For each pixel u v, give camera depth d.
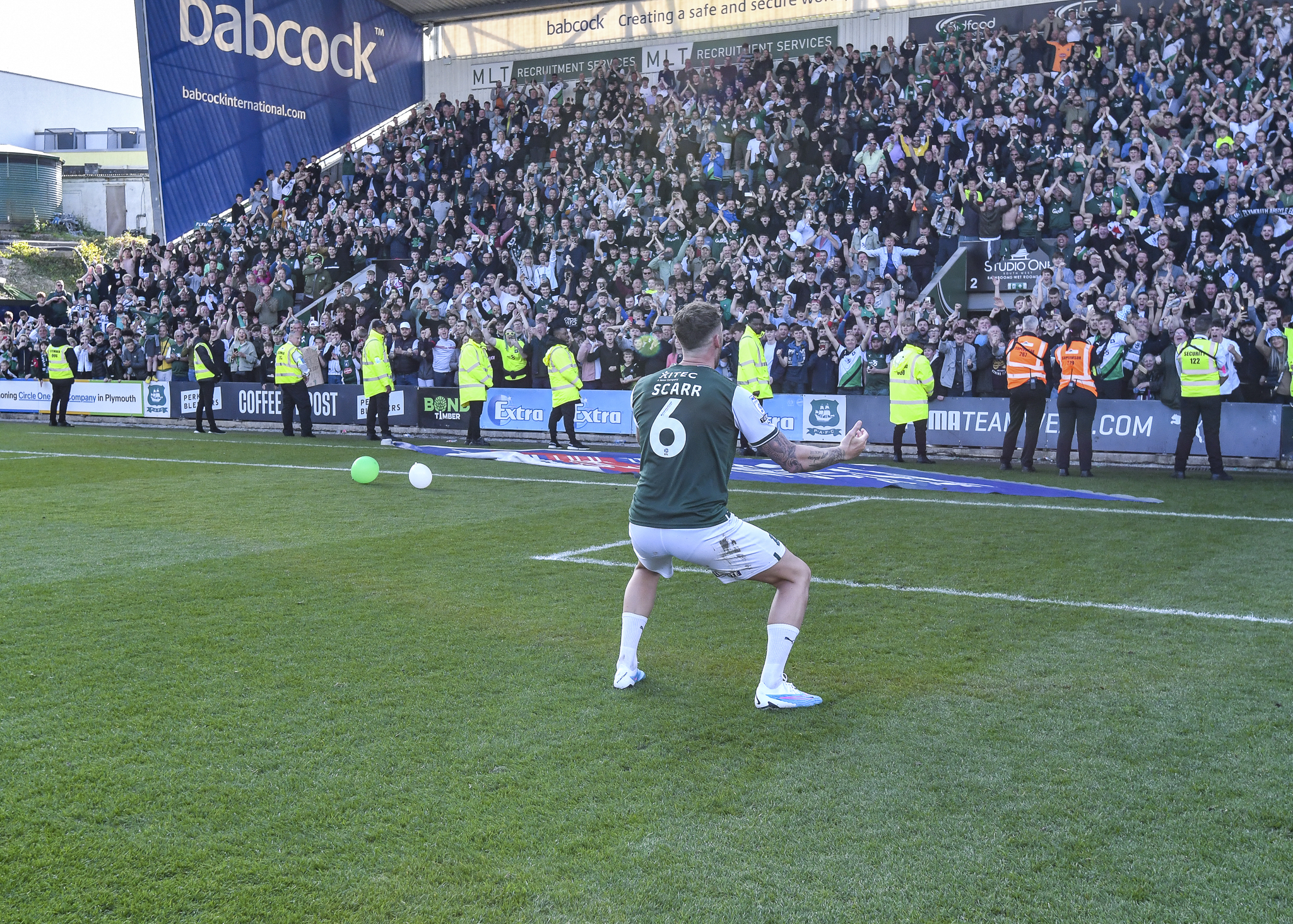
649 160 22.52
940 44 22.62
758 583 6.74
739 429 4.36
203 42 25.66
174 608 6.09
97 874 3.07
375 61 29.09
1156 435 13.95
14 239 41.66
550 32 27.39
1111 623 5.78
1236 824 3.38
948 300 17.59
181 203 25.61
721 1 24.98
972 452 15.06
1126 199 17.08
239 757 3.92
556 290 20.44
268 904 2.92
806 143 20.55
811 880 3.03
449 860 3.15
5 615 5.93
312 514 9.58
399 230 23.05
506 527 8.91
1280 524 8.97
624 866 3.12
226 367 22.14
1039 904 2.90
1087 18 20.55
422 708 4.44
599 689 4.70
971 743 4.05
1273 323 13.95
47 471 13.09
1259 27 19.08
